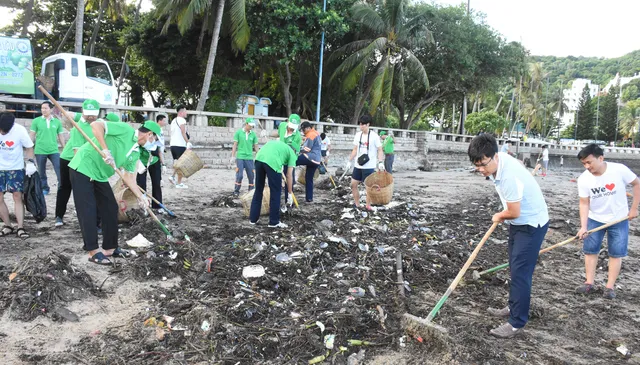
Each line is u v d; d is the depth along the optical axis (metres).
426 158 28.19
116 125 4.77
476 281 4.93
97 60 14.70
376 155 8.24
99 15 23.81
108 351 3.17
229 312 3.71
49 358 3.05
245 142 9.27
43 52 27.62
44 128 8.34
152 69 23.34
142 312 3.76
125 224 6.34
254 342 3.33
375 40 22.28
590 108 79.12
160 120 9.78
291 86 27.34
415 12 25.92
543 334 3.84
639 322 4.18
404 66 25.62
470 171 26.59
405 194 11.98
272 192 6.52
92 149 4.64
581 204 4.78
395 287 4.57
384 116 28.39
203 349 3.24
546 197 13.54
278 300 4.09
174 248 5.14
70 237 5.66
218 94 22.09
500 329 3.71
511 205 3.49
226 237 6.00
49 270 4.00
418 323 3.43
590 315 4.28
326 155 15.33
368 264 5.16
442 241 6.54
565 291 4.91
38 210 5.99
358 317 3.76
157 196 7.38
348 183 12.38
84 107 5.38
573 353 3.53
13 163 5.53
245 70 22.00
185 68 23.41
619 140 83.38
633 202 4.63
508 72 29.30
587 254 4.83
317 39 22.25
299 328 3.52
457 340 3.50
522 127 76.44
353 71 22.47
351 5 22.72
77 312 3.70
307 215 7.62
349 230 6.54
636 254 6.66
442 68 27.36
